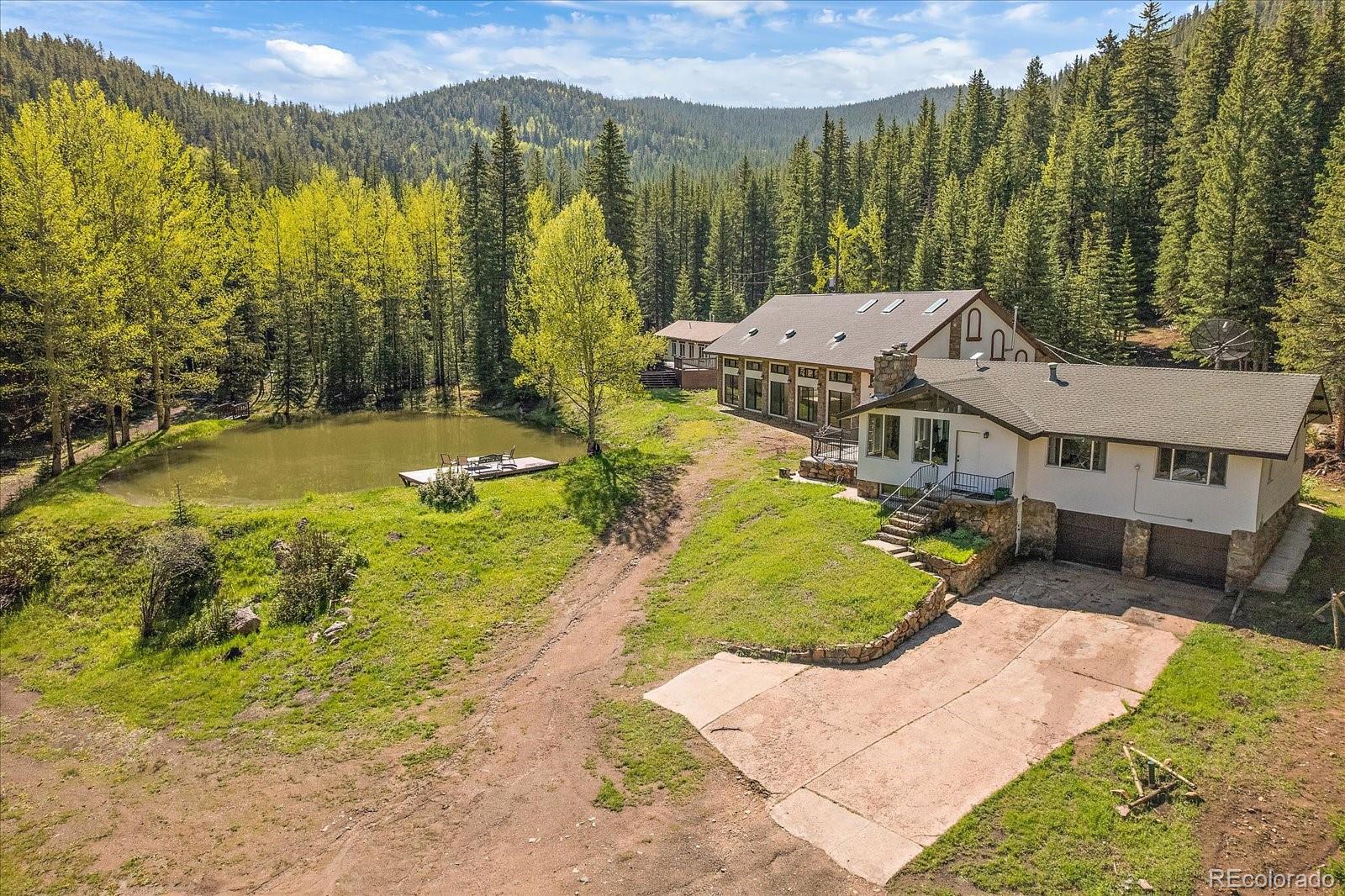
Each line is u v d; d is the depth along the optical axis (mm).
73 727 18125
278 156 112188
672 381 61750
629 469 34812
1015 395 25828
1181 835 11977
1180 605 20000
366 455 43031
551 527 28594
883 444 27234
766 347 46188
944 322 37188
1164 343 56438
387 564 24703
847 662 18203
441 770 15578
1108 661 17375
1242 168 41875
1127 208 61375
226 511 27625
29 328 36000
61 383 34688
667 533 28547
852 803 13180
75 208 34625
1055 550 23891
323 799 14961
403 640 21266
